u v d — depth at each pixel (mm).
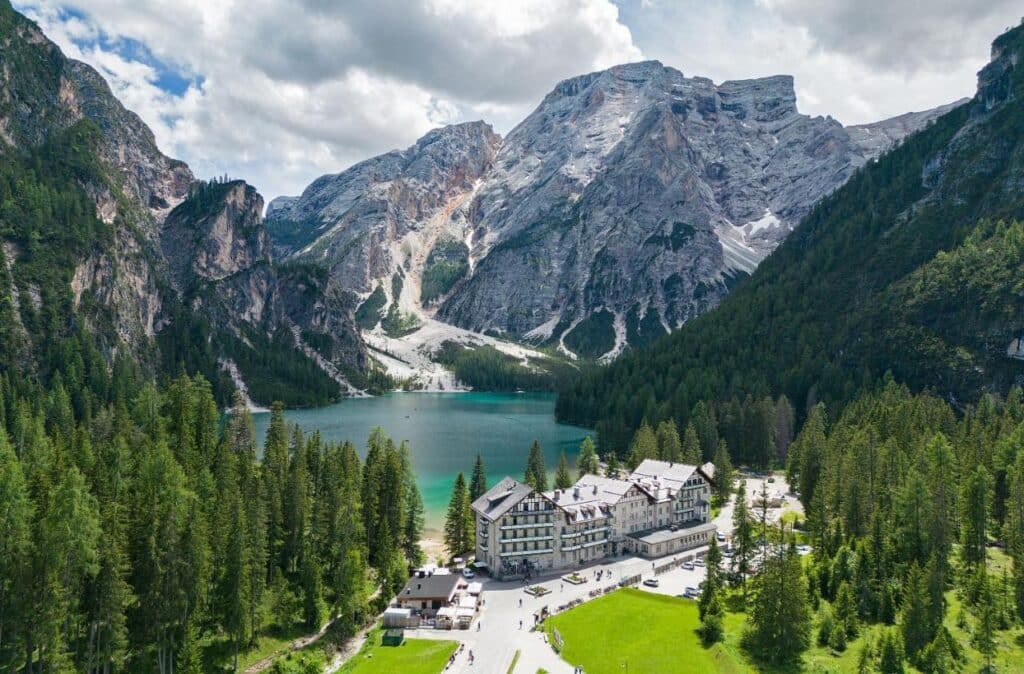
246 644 89438
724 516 154875
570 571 120375
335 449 152875
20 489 74688
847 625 89312
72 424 184875
